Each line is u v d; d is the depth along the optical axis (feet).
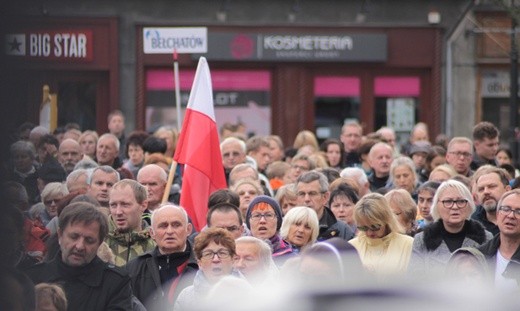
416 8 155.33
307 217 55.36
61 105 149.07
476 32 153.17
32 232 54.03
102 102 151.23
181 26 151.43
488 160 86.58
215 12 152.15
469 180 71.36
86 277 43.65
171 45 121.19
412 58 155.63
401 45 155.33
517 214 50.90
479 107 155.33
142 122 151.84
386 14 155.02
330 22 153.99
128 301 43.93
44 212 63.93
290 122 154.71
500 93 155.22
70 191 64.39
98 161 87.04
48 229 55.88
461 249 42.88
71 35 147.74
